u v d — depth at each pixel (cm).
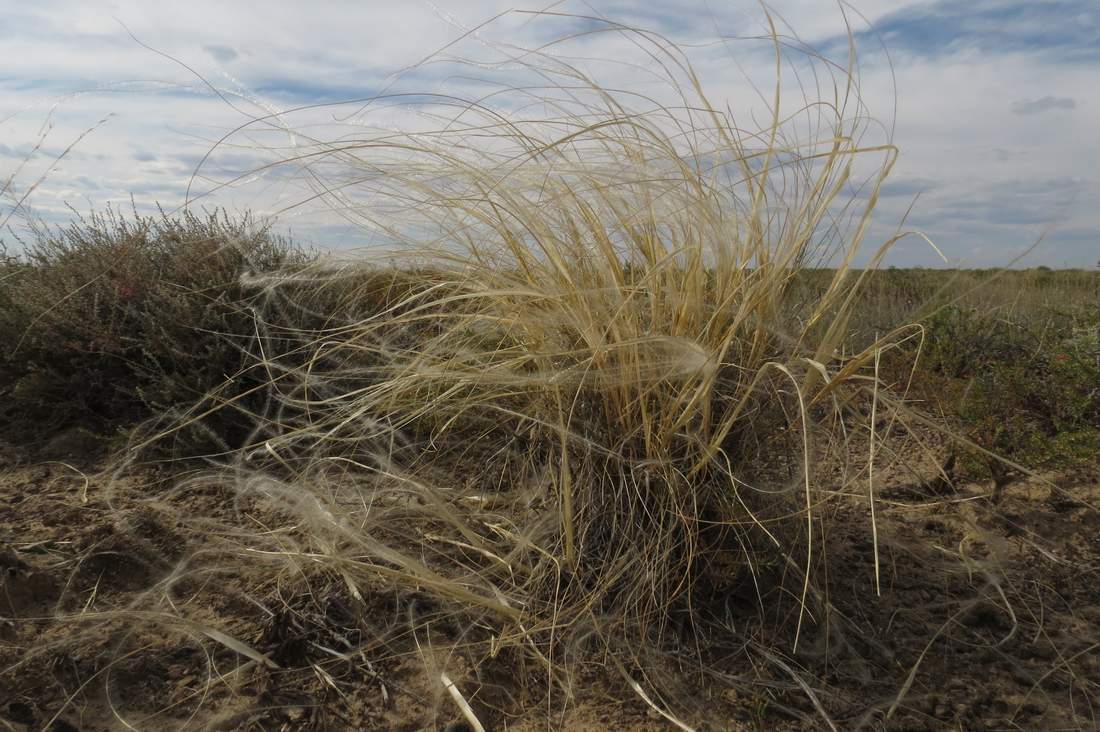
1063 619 241
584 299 233
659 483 237
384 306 365
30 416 413
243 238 429
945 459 360
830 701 203
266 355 391
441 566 264
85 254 434
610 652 220
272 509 310
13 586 240
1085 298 691
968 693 206
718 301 237
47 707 195
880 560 274
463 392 308
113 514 304
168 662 216
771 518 243
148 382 407
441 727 194
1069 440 345
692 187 235
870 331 522
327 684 209
